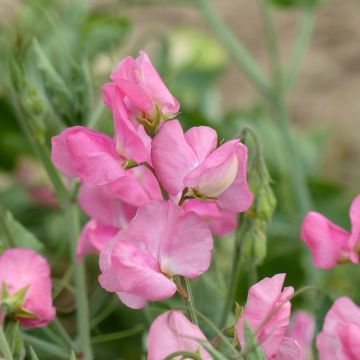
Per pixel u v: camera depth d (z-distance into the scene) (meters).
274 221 1.48
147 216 0.82
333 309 0.86
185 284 0.83
